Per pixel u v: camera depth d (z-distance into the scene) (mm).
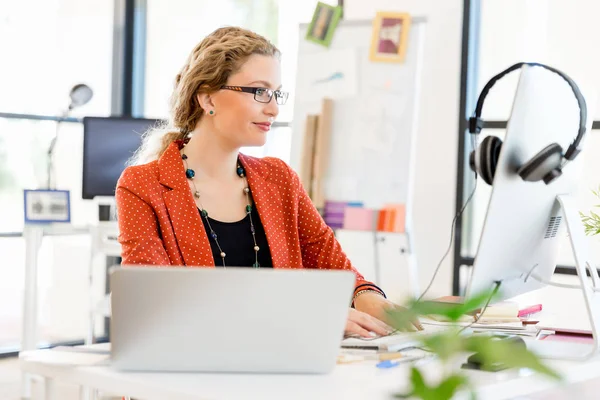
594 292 1764
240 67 1967
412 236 4391
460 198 4621
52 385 1486
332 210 4527
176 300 1307
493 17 4500
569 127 1659
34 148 5051
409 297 953
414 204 4750
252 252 2008
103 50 5477
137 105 5664
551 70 1593
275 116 2006
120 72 5598
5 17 4934
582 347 1611
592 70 4176
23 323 4004
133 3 5633
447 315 927
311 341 1350
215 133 1989
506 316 1893
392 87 4406
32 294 4008
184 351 1349
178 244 1910
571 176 1710
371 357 1525
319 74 4602
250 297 1308
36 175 5062
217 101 1972
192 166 2004
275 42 5164
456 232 4613
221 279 1295
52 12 5148
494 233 1508
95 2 5414
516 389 1337
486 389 1272
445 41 4629
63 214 4102
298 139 4641
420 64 4355
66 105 5199
